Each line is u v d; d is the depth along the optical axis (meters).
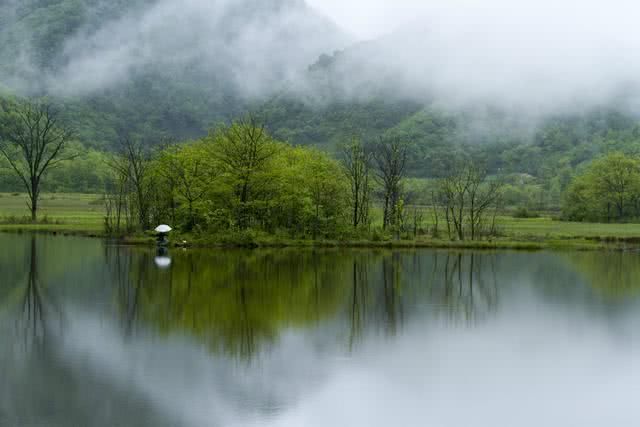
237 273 59.19
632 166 153.25
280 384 27.80
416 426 23.83
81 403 25.05
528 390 27.94
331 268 64.88
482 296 50.91
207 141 95.88
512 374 30.16
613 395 27.48
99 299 45.38
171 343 33.94
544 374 30.19
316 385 27.86
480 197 116.12
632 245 95.06
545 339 36.88
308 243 85.88
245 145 88.31
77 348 32.53
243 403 25.56
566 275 64.06
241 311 42.50
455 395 27.09
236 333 36.47
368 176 106.50
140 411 24.38
